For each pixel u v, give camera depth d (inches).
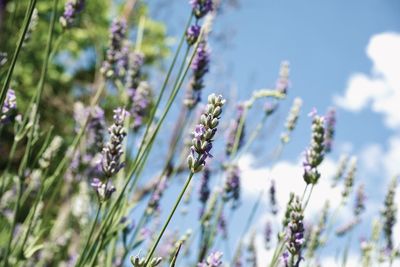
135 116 29.4
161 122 24.9
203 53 28.0
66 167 30.5
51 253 35.1
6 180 27.8
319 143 24.4
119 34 29.9
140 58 30.1
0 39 30.8
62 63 82.2
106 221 23.9
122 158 27.2
